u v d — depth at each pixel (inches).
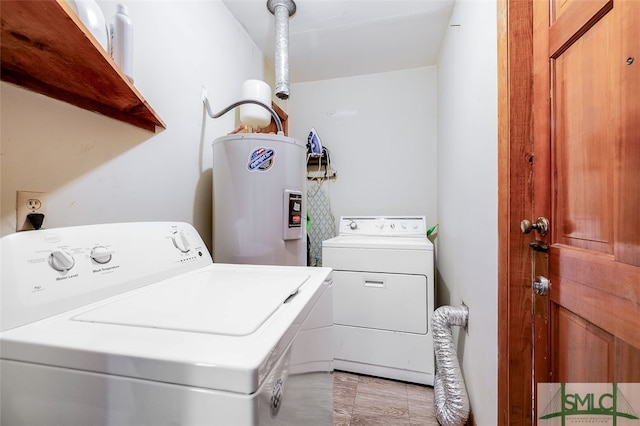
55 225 32.6
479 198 51.6
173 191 51.6
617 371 26.5
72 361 18.7
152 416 17.3
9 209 28.5
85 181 36.1
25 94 29.9
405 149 105.0
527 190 38.9
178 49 53.0
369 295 76.5
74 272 26.9
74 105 34.9
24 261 23.7
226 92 69.1
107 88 34.0
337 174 111.2
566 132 33.9
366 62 100.0
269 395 17.8
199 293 30.1
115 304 26.8
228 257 52.1
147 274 34.2
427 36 84.8
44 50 26.5
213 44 64.1
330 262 79.7
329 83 112.2
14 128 29.0
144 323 22.1
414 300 73.3
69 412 18.7
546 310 37.2
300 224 56.7
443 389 61.2
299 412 24.3
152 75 46.7
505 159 40.1
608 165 27.6
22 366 19.7
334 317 78.9
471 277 56.6
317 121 113.3
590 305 29.9
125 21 37.0
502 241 40.9
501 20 40.9
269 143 51.8
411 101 104.4
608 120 27.5
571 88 32.9
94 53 27.3
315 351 30.6
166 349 17.9
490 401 45.9
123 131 41.6
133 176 43.3
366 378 74.9
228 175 52.0
